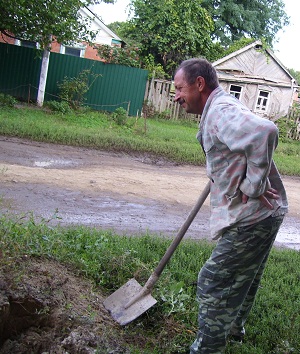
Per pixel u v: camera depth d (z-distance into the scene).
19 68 16.95
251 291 3.58
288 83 24.94
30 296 3.38
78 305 3.54
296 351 3.64
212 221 3.07
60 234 4.54
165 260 3.65
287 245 6.82
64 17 14.70
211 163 2.96
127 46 18.88
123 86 17.73
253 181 2.73
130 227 6.29
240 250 2.96
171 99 18.77
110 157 10.75
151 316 3.77
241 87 24.42
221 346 3.09
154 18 23.70
